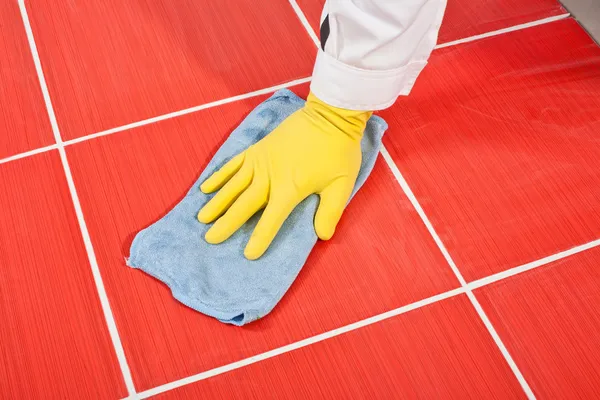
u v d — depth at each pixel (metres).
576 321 0.91
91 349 0.86
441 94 1.13
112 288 0.90
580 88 1.15
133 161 1.02
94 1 1.21
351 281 0.93
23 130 1.05
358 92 0.85
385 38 0.76
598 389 0.87
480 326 0.90
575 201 1.02
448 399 0.85
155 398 0.83
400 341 0.89
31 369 0.84
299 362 0.86
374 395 0.85
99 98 1.09
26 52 1.14
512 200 1.01
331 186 0.94
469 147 1.07
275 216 0.90
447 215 0.99
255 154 0.94
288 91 1.08
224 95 1.10
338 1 0.75
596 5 1.26
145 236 0.92
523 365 0.88
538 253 0.97
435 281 0.94
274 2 1.23
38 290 0.90
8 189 0.99
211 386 0.84
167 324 0.88
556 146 1.08
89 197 0.98
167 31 1.18
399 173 1.03
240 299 0.88
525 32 1.23
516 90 1.14
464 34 1.22
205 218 0.92
